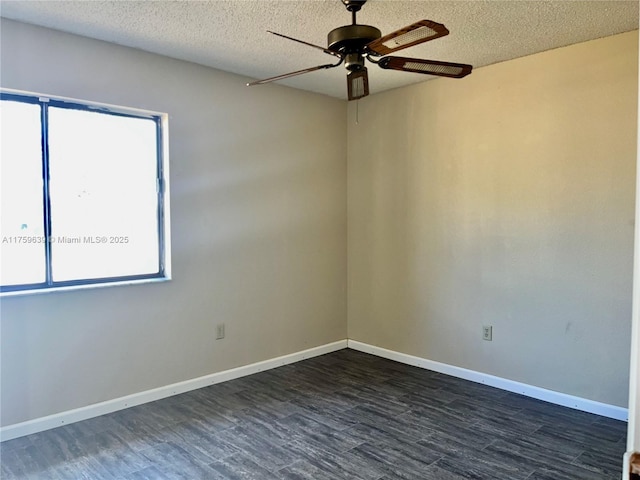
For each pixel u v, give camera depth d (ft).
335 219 14.97
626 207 9.62
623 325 9.76
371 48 6.91
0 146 9.04
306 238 14.12
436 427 9.52
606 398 10.02
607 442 8.86
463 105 12.14
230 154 12.17
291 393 11.41
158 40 9.84
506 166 11.37
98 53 9.84
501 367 11.69
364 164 14.70
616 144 9.70
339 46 7.22
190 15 8.58
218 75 11.84
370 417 10.01
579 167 10.21
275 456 8.38
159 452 8.51
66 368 9.61
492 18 8.75
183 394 11.31
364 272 14.90
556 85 10.46
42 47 9.12
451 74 7.89
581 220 10.23
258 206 12.85
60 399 9.53
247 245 12.64
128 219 10.73
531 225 11.00
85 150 10.07
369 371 13.10
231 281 12.33
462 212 12.28
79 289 9.72
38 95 9.19
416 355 13.56
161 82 10.80
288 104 13.44
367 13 8.48
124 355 10.43
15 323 8.98
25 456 8.34
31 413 9.19
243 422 9.76
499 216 11.55
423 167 13.10
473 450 8.57
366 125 14.56
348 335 15.38
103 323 10.09
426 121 12.98
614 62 9.65
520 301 11.27
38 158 9.46
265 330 13.16
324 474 7.79
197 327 11.68
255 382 12.20
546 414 10.14
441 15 8.60
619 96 9.62
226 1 8.01
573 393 10.48
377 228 14.42
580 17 8.73
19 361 9.04
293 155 13.65
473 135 11.97
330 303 14.94
